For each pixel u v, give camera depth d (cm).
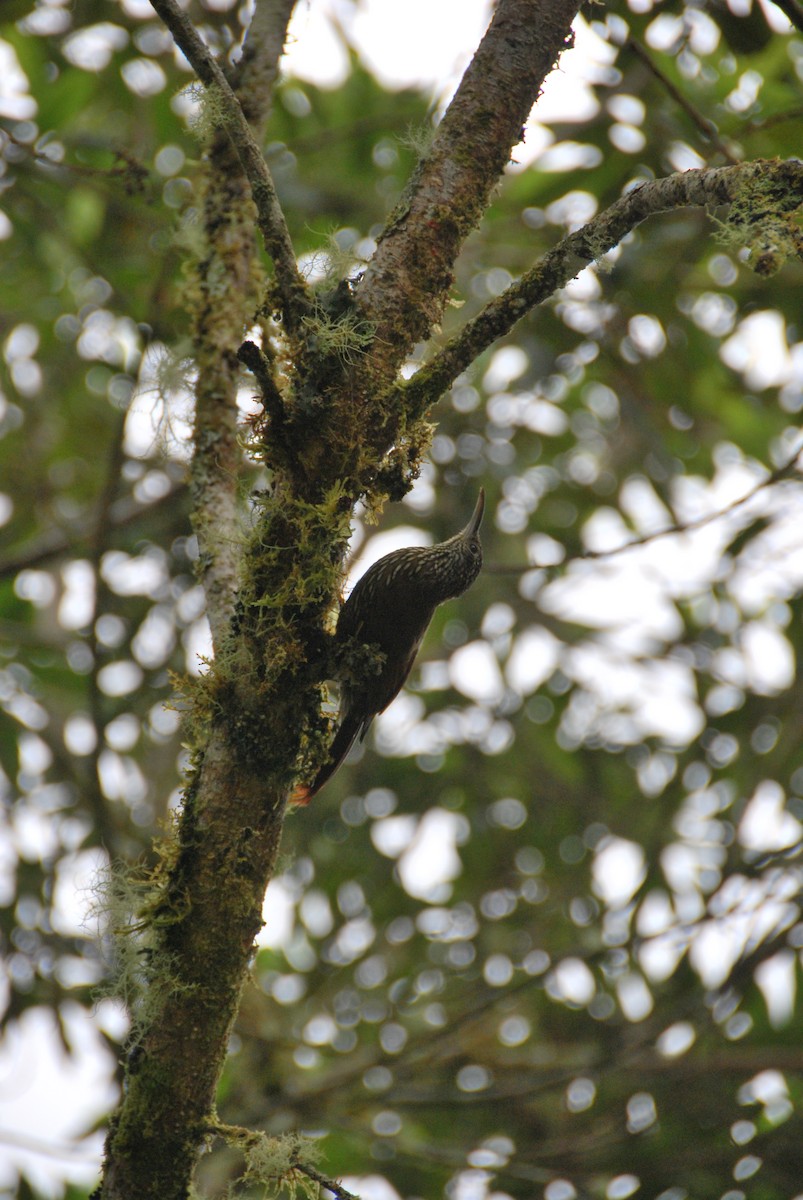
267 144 1190
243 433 548
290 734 460
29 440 1413
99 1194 454
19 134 1127
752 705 1252
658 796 1327
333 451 459
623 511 1429
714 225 1125
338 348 455
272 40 675
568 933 1370
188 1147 438
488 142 498
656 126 1030
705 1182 1078
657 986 1213
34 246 1216
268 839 457
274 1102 1160
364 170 1223
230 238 645
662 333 1180
